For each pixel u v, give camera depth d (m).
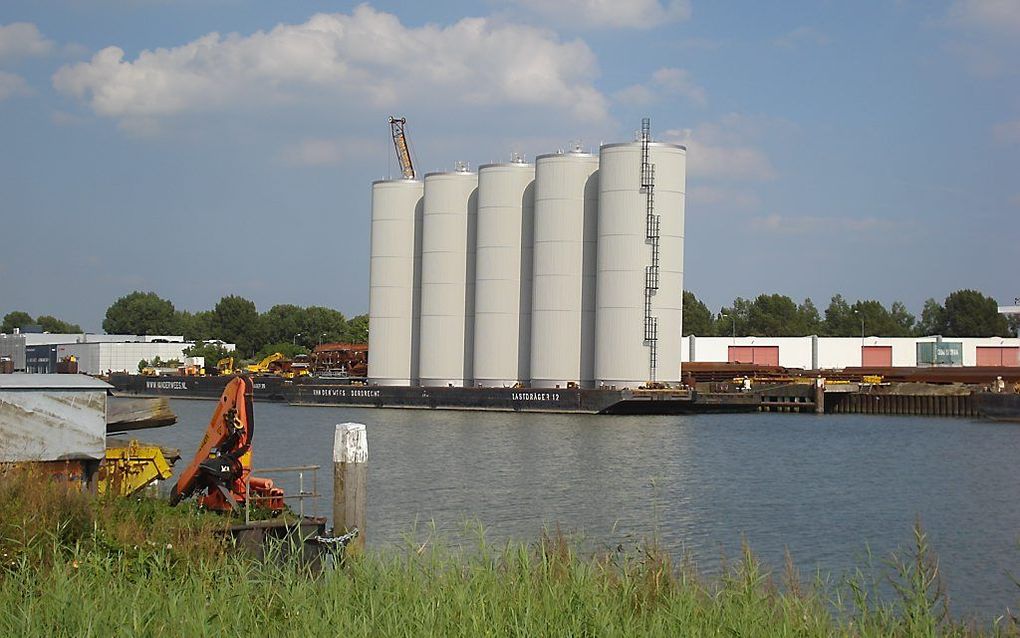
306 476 44.94
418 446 62.59
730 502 40.62
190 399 129.38
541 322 99.56
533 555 19.25
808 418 93.00
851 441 67.81
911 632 15.61
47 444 23.78
